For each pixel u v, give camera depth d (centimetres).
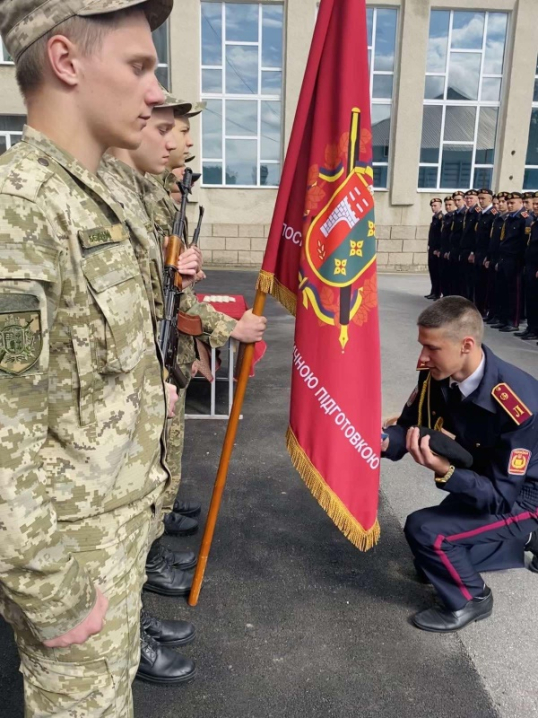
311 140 201
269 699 194
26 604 95
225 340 227
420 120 1390
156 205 234
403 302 1042
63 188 100
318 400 208
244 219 1421
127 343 108
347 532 213
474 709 191
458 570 225
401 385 534
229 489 339
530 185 1489
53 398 103
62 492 107
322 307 205
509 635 227
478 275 979
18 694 193
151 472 126
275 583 256
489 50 1403
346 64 193
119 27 100
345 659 213
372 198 203
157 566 245
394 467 377
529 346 738
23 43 99
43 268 92
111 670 118
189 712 188
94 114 104
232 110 1377
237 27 1335
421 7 1329
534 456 228
